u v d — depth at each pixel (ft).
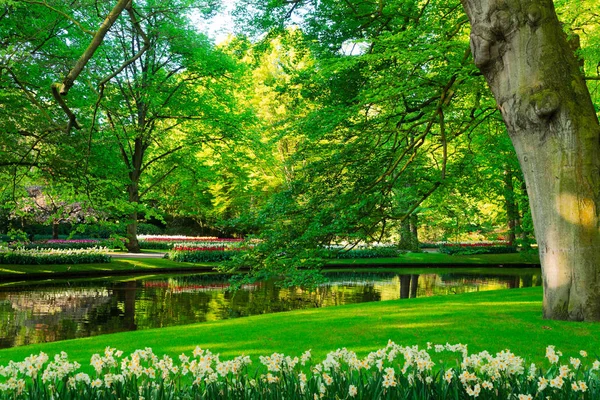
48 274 70.08
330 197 38.60
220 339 24.32
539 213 25.72
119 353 12.18
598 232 24.57
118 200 61.26
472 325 24.84
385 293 60.75
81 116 57.72
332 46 49.96
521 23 24.84
